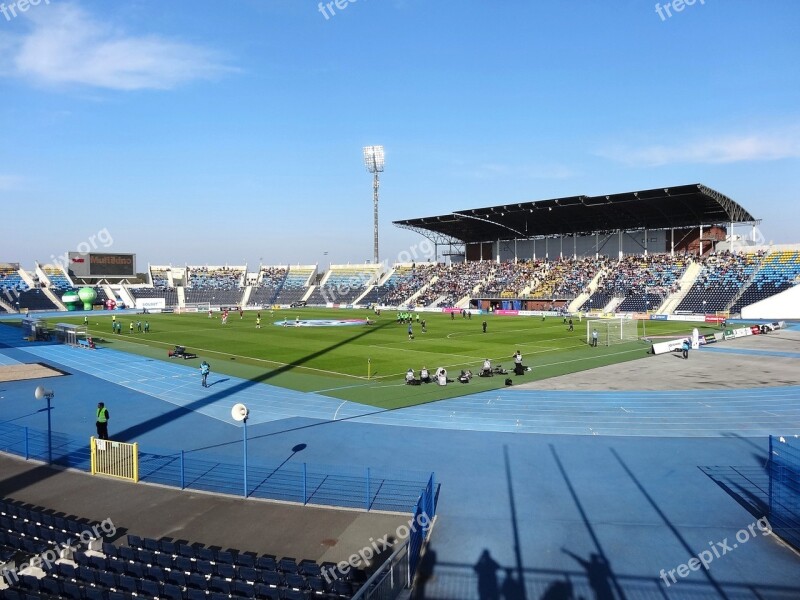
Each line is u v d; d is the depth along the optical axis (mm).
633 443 23250
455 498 17719
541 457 21547
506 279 114375
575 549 14516
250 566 12828
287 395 32875
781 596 12328
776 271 87562
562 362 44938
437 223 114812
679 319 85000
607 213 97375
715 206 88625
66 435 24828
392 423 26547
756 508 16781
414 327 76000
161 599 11547
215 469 20312
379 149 136500
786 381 36469
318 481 19094
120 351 53031
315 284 145250
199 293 139000
